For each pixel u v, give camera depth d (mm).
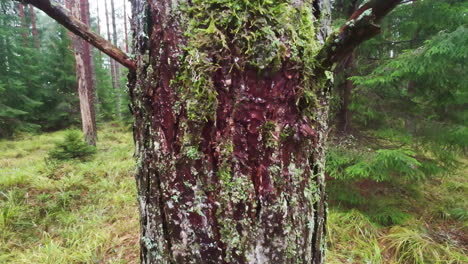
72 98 11492
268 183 763
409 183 3736
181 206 780
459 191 4219
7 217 3115
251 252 766
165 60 752
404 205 3471
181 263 801
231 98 722
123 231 2883
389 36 3572
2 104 8984
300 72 757
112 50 856
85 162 5418
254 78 721
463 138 3016
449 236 2889
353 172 2889
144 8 784
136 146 909
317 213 905
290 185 799
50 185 4094
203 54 711
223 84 718
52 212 3365
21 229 2992
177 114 753
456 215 3314
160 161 803
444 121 3418
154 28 769
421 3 3064
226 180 741
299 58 748
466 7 2846
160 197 819
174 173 778
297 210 824
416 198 3678
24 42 11023
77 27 839
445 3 2936
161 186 811
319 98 837
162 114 783
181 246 796
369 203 3363
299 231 835
